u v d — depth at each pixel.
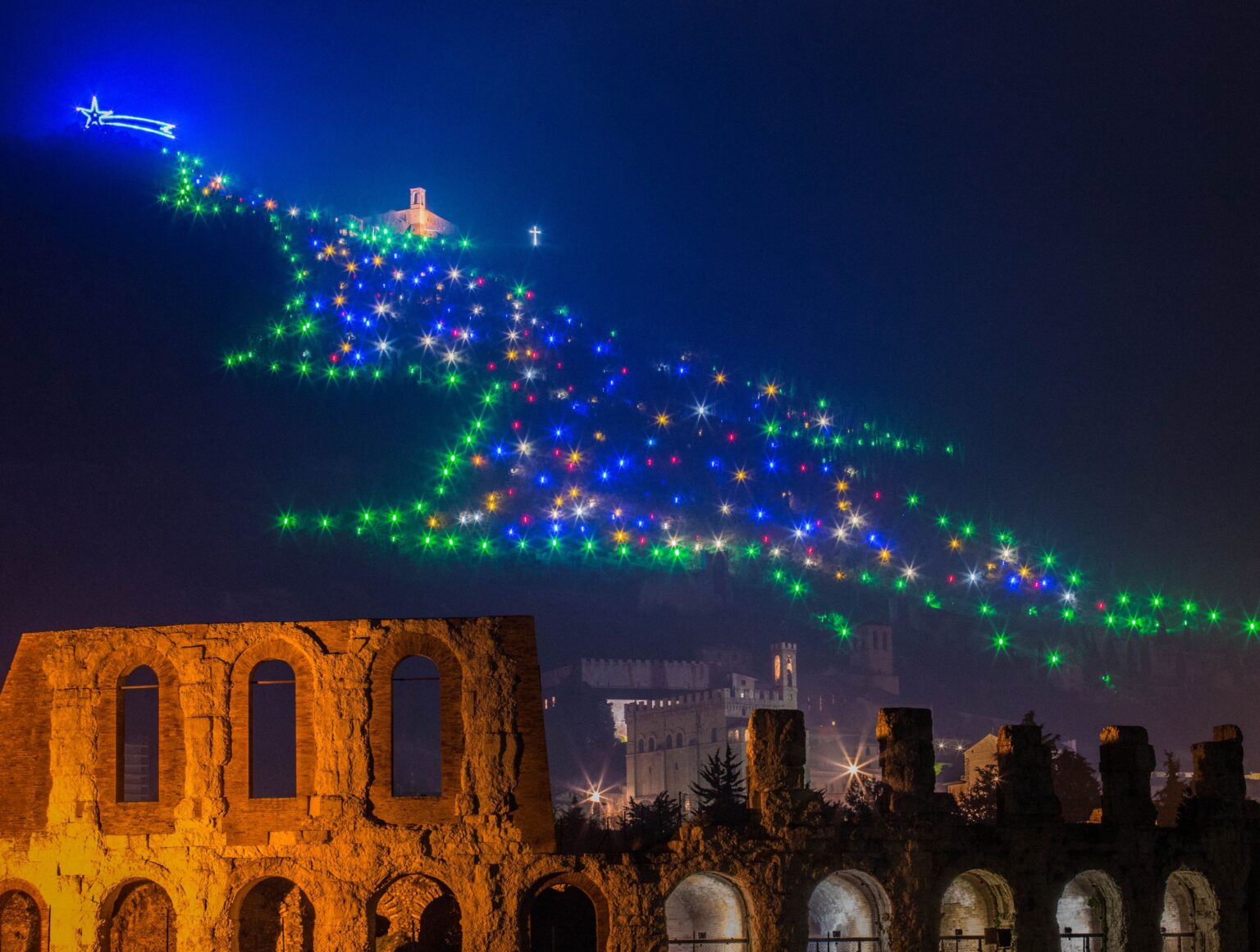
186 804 57.62
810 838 58.31
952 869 59.81
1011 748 61.97
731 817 61.59
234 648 58.44
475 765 56.94
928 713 61.03
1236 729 65.31
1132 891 61.94
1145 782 63.28
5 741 59.69
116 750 58.88
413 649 57.88
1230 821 64.00
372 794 56.94
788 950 57.19
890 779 60.44
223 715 58.03
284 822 57.06
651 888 56.44
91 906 57.72
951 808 60.75
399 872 56.44
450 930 64.50
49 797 58.84
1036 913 60.44
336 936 55.97
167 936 60.12
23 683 59.97
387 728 57.47
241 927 58.53
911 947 58.69
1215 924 63.34
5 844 58.78
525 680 57.44
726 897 61.16
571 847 74.88
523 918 56.03
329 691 57.69
